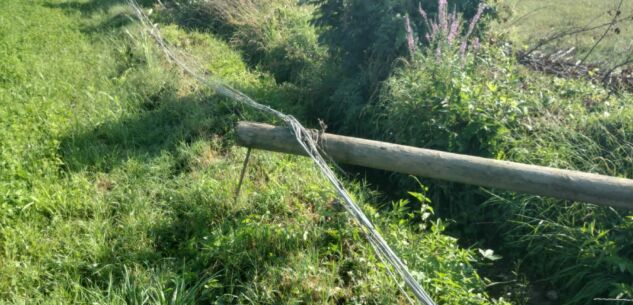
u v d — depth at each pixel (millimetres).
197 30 9328
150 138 5902
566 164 4551
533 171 3590
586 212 4238
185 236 4344
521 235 4527
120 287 3758
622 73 6293
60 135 5727
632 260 3938
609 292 3850
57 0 11867
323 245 4137
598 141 4789
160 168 5246
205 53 8242
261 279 3803
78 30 9508
